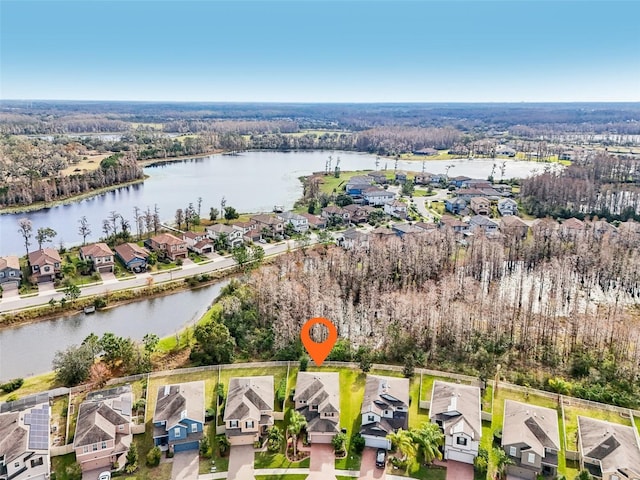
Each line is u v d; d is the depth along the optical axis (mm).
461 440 51281
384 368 67625
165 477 49469
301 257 109500
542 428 52031
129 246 112750
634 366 66062
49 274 98375
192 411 54094
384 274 95438
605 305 88562
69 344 77625
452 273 100188
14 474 46812
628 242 109312
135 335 80750
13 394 61906
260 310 79250
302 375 61594
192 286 101062
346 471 50656
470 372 66688
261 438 54781
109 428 51844
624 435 51844
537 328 76375
